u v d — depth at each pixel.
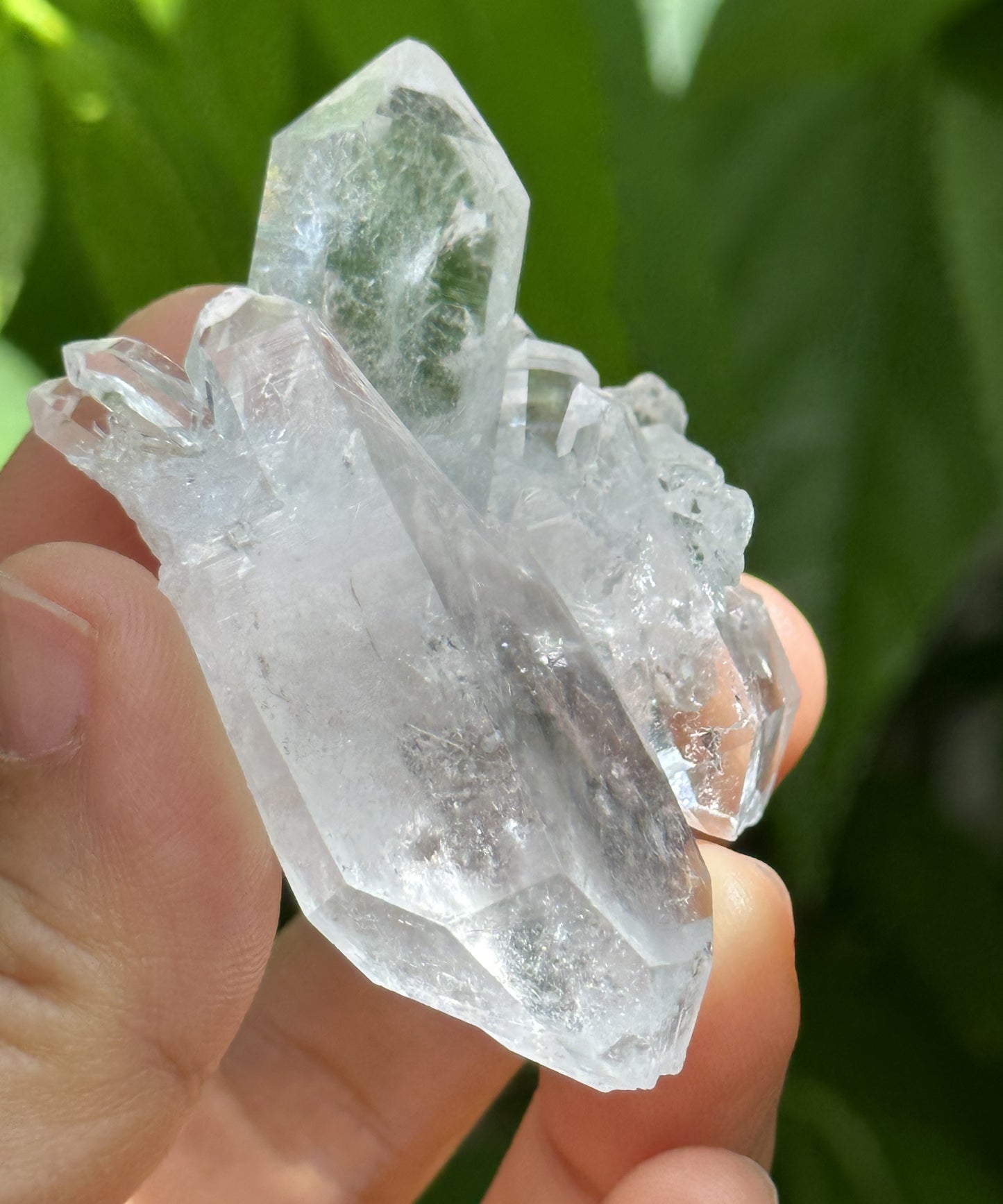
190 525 0.18
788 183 0.30
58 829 0.17
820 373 0.31
